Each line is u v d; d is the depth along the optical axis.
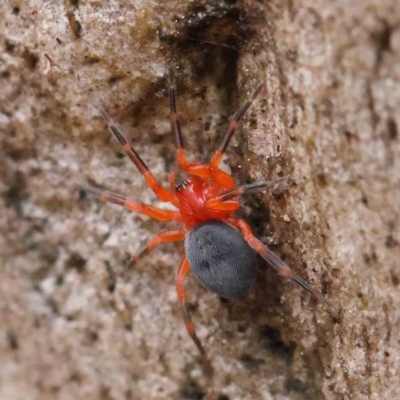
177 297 0.10
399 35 0.09
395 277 0.09
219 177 0.10
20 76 0.10
